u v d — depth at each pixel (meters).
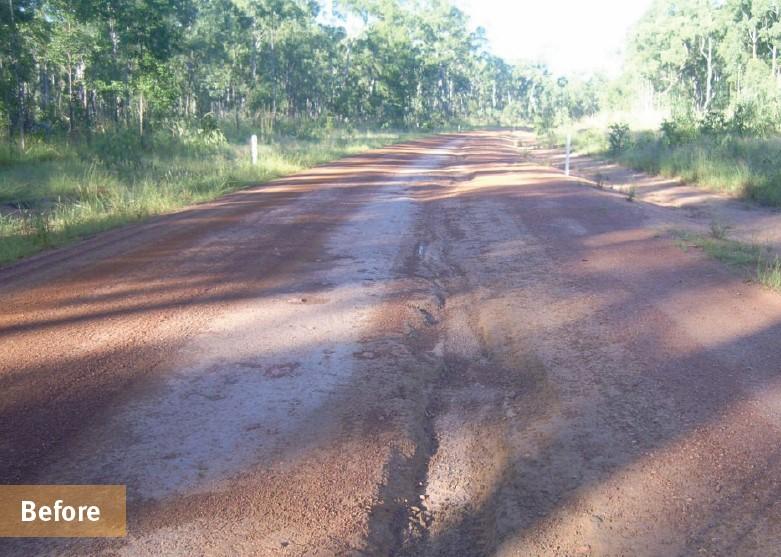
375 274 7.68
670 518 3.02
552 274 7.46
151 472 3.44
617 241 9.04
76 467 3.48
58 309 6.20
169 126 30.05
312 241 9.45
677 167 19.45
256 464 3.54
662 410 4.08
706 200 14.43
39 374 4.68
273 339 5.47
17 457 3.57
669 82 61.97
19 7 24.80
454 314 6.40
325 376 4.75
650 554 2.79
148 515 3.07
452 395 4.64
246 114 53.31
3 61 24.72
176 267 7.82
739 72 42.84
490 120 121.12
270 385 4.58
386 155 31.06
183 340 5.41
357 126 65.31
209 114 30.66
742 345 5.13
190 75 47.19
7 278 7.39
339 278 7.45
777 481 3.28
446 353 5.41
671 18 57.28
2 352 5.09
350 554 2.81
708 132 25.11
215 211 12.33
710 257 8.05
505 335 5.63
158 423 3.99
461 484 3.52
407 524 3.16
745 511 3.05
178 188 14.37
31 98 27.83
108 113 35.62
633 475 3.38
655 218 10.89
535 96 130.38
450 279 7.64
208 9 49.75
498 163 25.42
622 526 2.98
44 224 10.12
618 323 5.71
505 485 3.41
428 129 74.31
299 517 3.07
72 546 2.84
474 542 3.02
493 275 7.59
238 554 2.80
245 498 3.22
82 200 13.02
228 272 7.60
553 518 3.07
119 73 29.72
